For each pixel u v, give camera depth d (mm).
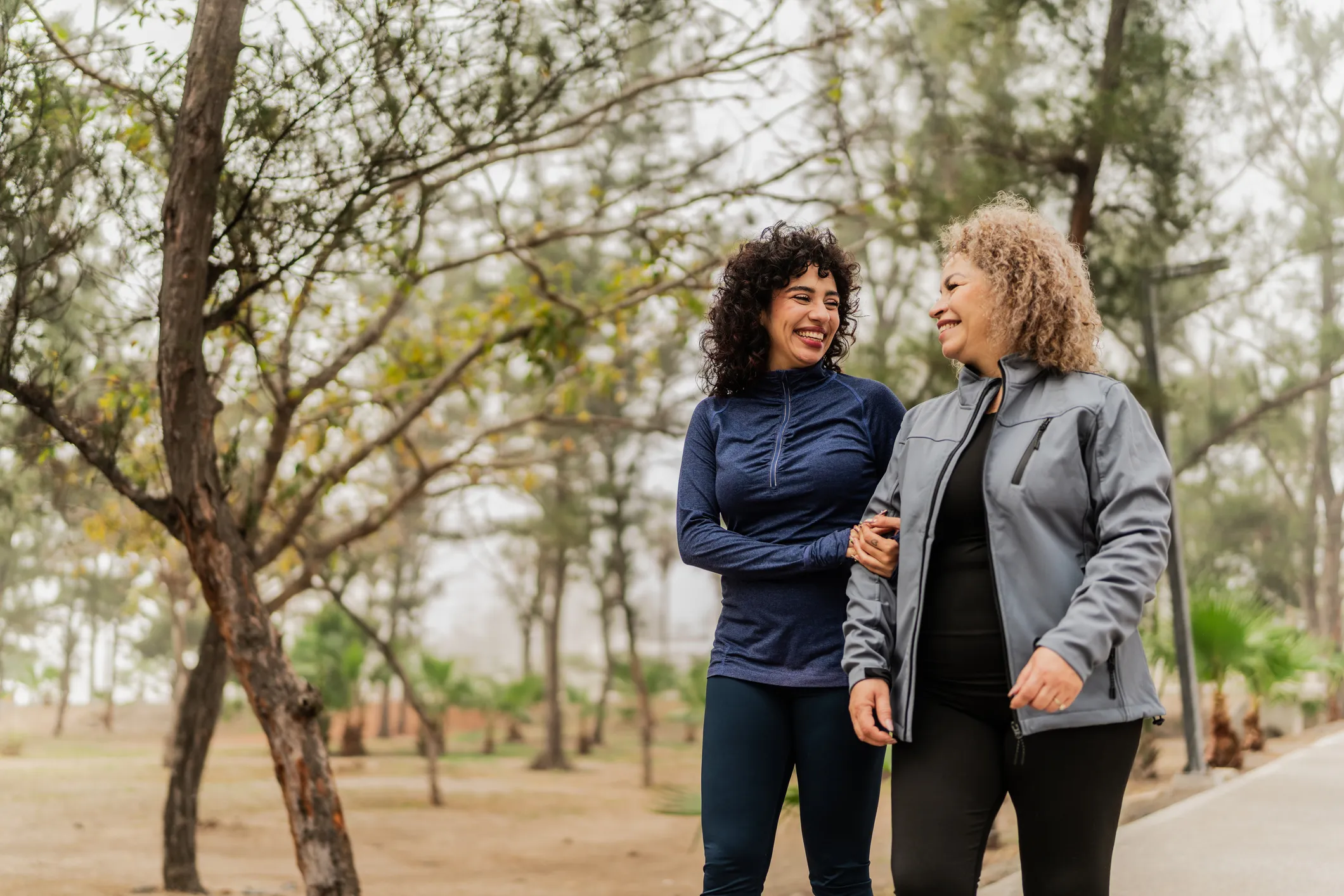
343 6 5328
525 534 24766
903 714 2326
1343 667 15633
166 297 5332
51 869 11133
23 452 7367
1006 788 2344
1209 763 11734
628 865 13664
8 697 49500
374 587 33312
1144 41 8281
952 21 8391
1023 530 2246
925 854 2242
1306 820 6348
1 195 5562
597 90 6980
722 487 2848
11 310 5824
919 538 2367
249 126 5297
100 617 43000
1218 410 14922
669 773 29141
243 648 5738
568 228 8961
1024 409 2352
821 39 7301
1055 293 2385
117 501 10516
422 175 6023
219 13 5098
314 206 5680
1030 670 2049
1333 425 24188
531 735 47281
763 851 2699
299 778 5715
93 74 5738
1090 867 2193
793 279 2902
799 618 2705
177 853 9680
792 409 2873
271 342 8227
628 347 11578
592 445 18531
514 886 11805
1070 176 8633
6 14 5395
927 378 9297
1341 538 26344
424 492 10656
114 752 35438
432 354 10172
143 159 5969
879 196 8438
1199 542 24531
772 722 2719
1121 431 2250
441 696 34250
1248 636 11516
